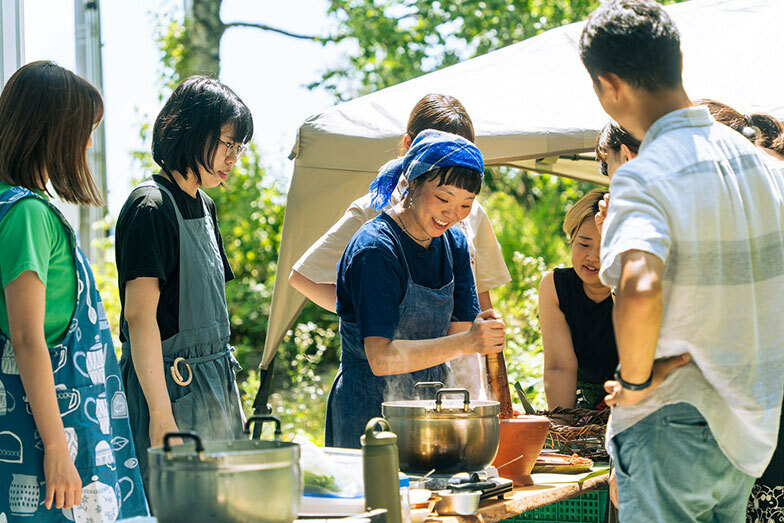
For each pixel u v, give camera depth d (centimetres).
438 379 314
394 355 275
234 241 1394
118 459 296
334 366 1257
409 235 294
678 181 209
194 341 322
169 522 176
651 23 215
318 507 219
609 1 222
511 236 1280
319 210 463
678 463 216
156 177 325
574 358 409
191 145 318
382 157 451
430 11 1520
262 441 194
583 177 604
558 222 1309
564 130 421
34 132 275
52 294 276
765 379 215
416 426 256
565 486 282
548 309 413
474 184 278
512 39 1445
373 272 281
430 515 239
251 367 1286
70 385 277
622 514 224
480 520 240
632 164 214
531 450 284
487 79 455
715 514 230
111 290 954
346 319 302
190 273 321
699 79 423
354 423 307
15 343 264
